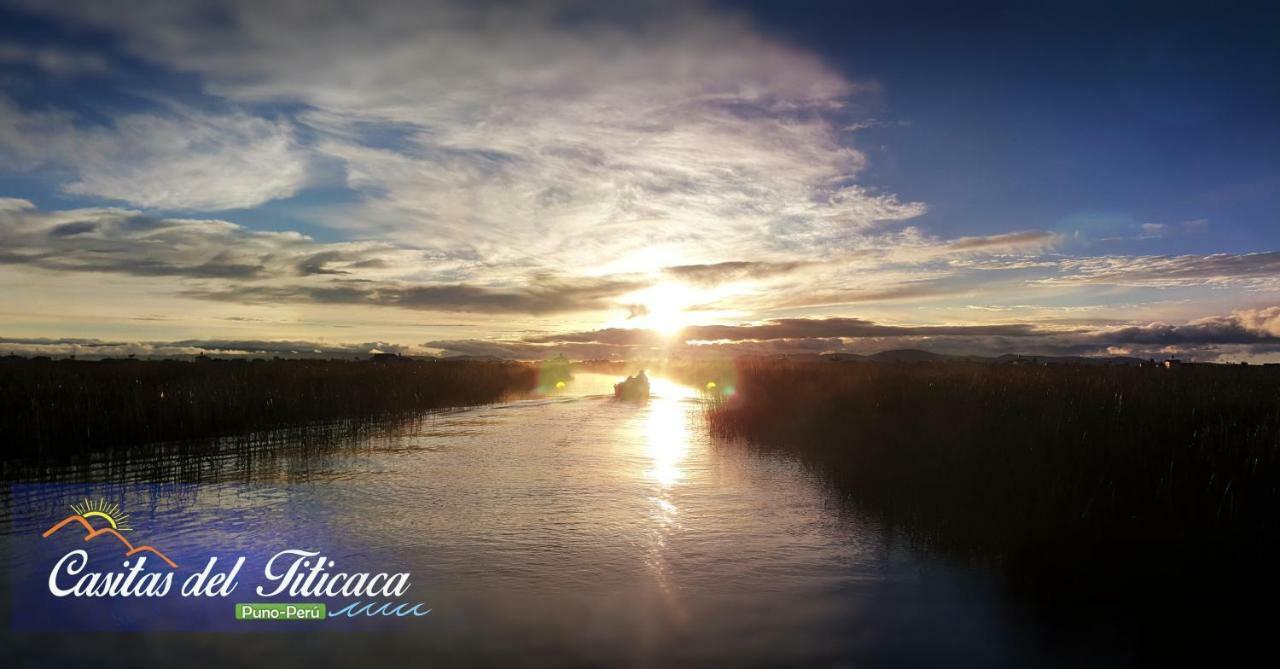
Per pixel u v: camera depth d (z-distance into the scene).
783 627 6.04
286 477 12.27
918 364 32.59
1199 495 8.68
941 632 5.97
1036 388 15.57
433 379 32.09
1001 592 6.85
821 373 26.56
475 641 5.75
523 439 17.61
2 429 13.80
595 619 6.17
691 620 6.18
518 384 40.78
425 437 17.91
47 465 13.13
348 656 5.44
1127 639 5.92
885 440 14.15
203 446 15.73
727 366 35.56
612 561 7.76
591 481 12.05
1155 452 9.81
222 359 42.91
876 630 6.04
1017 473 10.03
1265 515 7.93
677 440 17.28
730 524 9.29
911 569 7.55
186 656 5.46
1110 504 8.66
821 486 11.66
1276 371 22.62
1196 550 7.55
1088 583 7.06
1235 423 10.43
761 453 15.16
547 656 5.48
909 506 9.88
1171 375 19.58
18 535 8.58
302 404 21.11
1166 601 6.63
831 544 8.41
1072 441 10.71
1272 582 6.80
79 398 16.77
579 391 41.62
